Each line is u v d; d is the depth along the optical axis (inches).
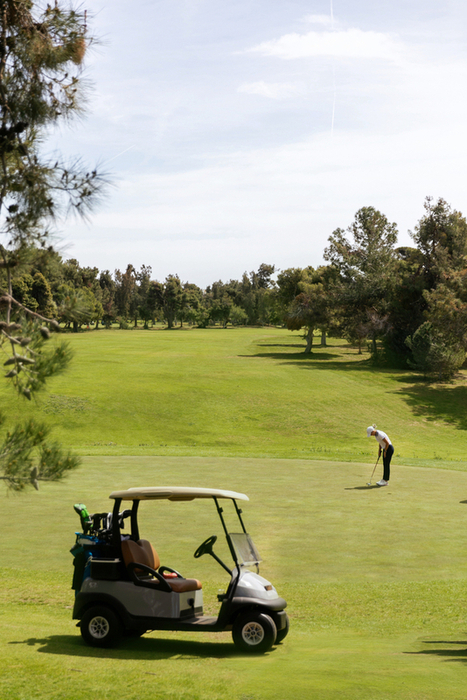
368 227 2999.5
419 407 1855.3
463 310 2266.2
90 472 719.7
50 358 184.5
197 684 209.3
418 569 394.0
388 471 676.1
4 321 184.5
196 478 693.9
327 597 348.2
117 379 1923.0
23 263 189.9
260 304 7180.1
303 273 3686.0
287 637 297.0
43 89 201.8
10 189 194.7
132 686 206.2
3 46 194.9
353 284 2977.4
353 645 280.8
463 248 2896.2
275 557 414.3
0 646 261.6
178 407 1649.9
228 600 277.9
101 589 284.4
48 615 324.2
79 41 196.2
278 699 190.7
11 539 448.8
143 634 306.8
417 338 2341.3
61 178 192.4
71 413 1481.3
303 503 576.4
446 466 853.8
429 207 2940.5
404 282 2869.1
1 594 349.4
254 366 2412.6
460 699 189.8
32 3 193.8
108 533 296.4
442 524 502.6
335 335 3164.4
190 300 6865.2
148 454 909.8
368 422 1657.2
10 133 196.4
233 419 1592.0
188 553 414.6
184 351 2913.4
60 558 409.4
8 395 1513.3
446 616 321.7
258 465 803.4
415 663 241.8
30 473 202.1
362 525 497.0
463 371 2564.0
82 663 237.6
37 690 198.5
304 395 1891.0
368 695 194.2
